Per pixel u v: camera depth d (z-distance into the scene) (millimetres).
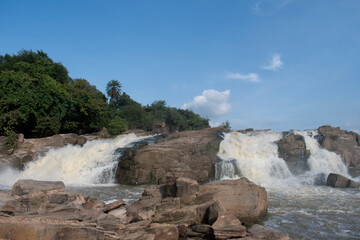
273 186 20359
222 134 28266
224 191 11320
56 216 7582
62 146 29484
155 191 11164
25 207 8633
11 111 30750
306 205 13922
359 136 30578
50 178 24406
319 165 25406
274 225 10500
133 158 23656
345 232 9758
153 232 7957
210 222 9680
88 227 6551
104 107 43625
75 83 47031
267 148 25906
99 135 38094
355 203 14430
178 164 23062
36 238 5625
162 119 70812
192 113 82625
